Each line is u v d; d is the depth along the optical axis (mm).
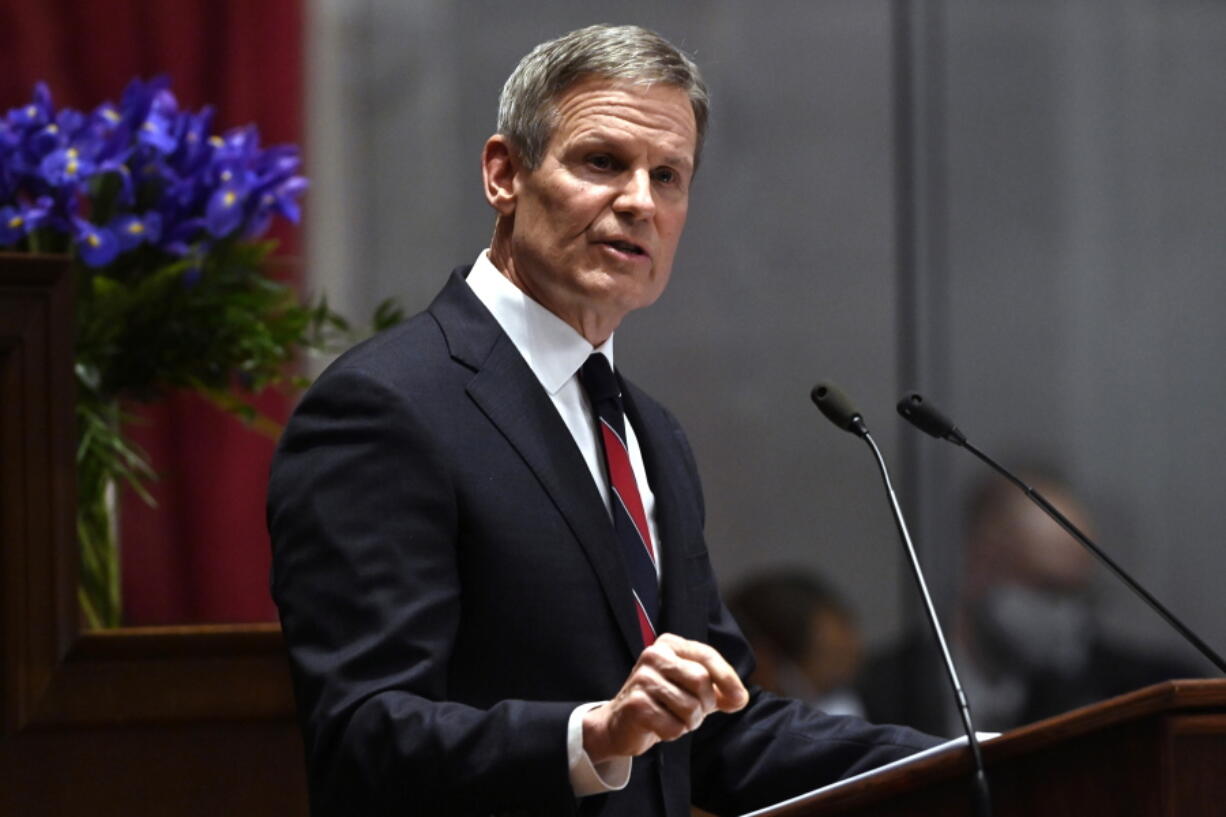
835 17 17812
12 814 8867
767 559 17359
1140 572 17766
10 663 8852
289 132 15500
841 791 5879
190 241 10312
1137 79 18062
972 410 17828
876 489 17516
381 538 6672
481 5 16625
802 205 17688
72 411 9070
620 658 7008
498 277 7605
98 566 9828
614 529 7352
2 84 14773
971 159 17922
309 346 10750
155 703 9094
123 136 10086
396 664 6461
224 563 14734
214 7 15297
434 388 7047
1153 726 5332
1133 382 17984
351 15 16141
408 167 16344
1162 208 18047
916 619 17297
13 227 9734
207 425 14758
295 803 9258
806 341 17625
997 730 15945
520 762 6039
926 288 17781
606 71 7355
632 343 17375
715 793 7938
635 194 7273
